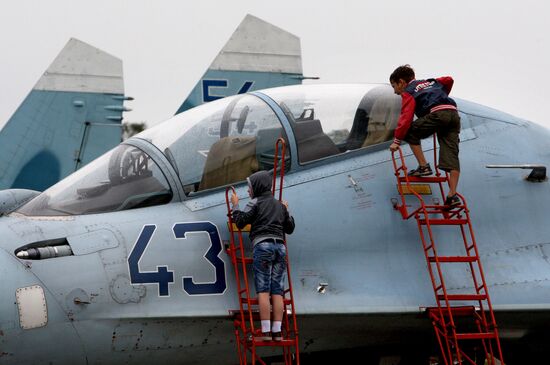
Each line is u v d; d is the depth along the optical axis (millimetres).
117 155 36625
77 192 35188
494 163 38969
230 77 96750
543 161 39781
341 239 35469
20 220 33469
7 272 31234
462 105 40625
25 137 93438
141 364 33000
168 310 32438
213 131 36938
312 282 34406
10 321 30812
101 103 95812
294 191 35719
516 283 36500
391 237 36062
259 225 32594
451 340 35031
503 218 38062
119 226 33375
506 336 39000
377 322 35156
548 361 41938
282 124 37312
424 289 35375
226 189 34125
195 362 34312
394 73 36844
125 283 32312
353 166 36938
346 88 40156
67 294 31578
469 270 36438
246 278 32719
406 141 36406
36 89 94188
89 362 32000
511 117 41219
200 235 33812
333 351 38719
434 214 36750
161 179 35156
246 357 35125
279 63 98125
